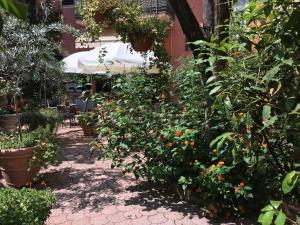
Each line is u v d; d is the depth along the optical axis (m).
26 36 6.23
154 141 4.67
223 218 4.02
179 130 4.29
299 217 1.70
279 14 1.85
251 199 3.97
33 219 2.89
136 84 5.19
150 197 4.73
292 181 1.53
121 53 8.77
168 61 5.53
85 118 5.75
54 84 9.30
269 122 1.71
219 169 3.82
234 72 2.08
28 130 6.77
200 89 4.22
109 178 5.61
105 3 5.01
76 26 14.62
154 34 5.28
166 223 3.94
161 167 4.63
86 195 4.88
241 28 2.15
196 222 3.95
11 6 1.12
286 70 1.82
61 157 7.04
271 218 1.48
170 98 5.15
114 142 4.91
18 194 3.07
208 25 4.29
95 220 4.07
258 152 2.42
